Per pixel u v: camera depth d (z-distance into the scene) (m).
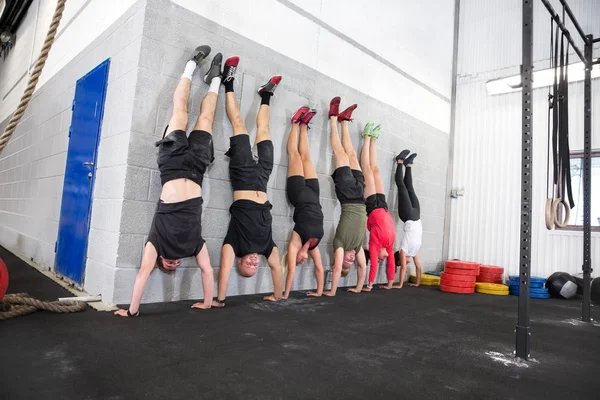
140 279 2.69
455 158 6.96
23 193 5.65
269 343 2.30
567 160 3.29
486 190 6.58
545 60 6.34
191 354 2.03
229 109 3.53
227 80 3.46
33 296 3.07
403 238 5.38
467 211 6.72
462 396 1.76
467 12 7.16
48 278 3.79
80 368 1.74
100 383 1.61
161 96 3.19
